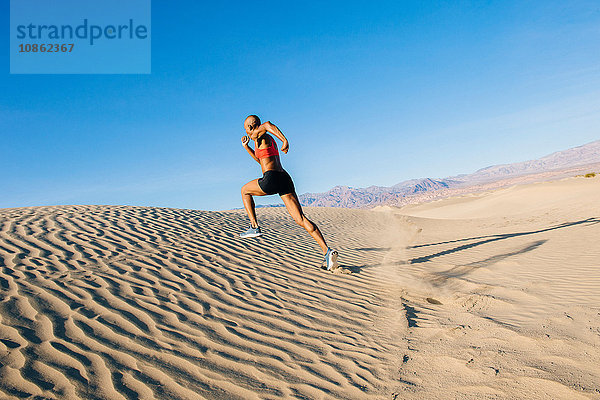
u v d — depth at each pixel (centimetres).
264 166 576
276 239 961
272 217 1630
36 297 419
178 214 1130
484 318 409
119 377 289
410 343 371
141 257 620
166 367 310
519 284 521
